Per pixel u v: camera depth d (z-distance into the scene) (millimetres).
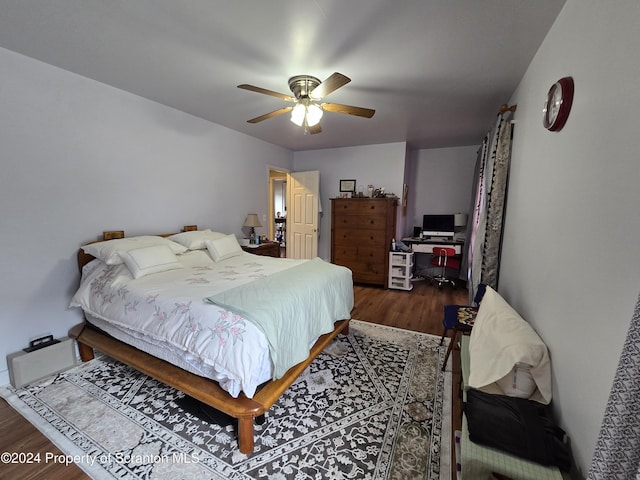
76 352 2371
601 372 909
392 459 1485
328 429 1686
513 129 2438
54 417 1768
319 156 5438
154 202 3047
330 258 5246
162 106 3055
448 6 1480
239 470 1423
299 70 2217
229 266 2832
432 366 2357
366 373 2260
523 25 1611
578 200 1144
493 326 1656
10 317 2105
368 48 1898
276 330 1638
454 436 1377
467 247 4547
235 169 4129
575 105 1220
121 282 2141
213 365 1503
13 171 2061
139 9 1550
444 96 2693
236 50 1952
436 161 5305
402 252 4547
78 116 2387
